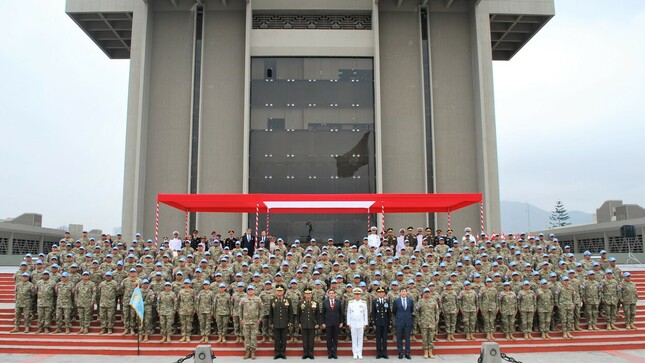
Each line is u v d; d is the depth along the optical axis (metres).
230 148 34.47
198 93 34.66
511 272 19.64
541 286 18.88
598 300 19.52
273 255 20.25
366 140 34.53
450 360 16.64
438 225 33.84
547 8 36.09
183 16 35.66
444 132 35.19
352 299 17.70
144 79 34.00
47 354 17.50
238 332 17.88
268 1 35.56
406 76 35.72
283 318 16.86
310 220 33.34
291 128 34.56
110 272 19.12
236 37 35.47
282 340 16.91
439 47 36.09
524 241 22.86
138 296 17.42
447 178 34.72
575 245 59.44
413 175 34.72
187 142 34.47
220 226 33.50
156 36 35.41
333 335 17.03
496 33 40.34
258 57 35.28
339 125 34.66
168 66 35.12
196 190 33.66
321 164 34.16
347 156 34.31
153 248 22.44
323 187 33.88
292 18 36.38
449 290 18.31
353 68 35.34
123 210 32.72
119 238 26.88
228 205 25.73
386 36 36.06
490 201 33.66
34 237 55.91
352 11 36.03
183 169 34.22
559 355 17.31
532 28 39.16
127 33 39.88
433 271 19.58
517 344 18.17
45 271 19.45
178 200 23.98
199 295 18.17
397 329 16.92
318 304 17.34
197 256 21.48
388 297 17.55
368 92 35.12
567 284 18.94
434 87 35.62
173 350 17.38
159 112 34.69
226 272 19.27
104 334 18.72
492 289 18.48
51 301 19.16
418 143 35.06
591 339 18.67
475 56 35.41
